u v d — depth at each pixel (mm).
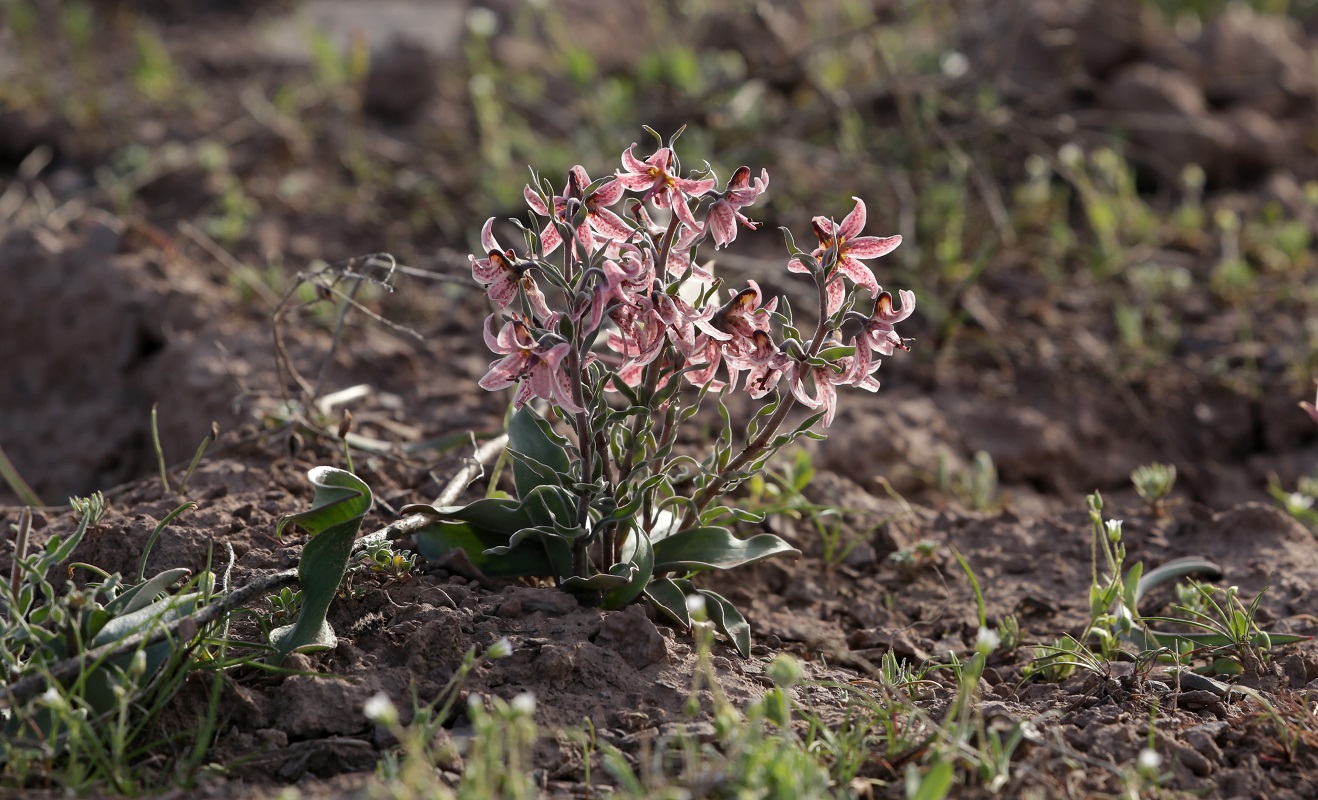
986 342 10219
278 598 5289
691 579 6562
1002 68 13406
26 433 9836
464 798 4051
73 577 5766
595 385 5262
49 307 10297
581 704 5098
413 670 5145
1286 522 7203
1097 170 13094
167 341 9781
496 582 5934
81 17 16094
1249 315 10852
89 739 4566
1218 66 14492
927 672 5867
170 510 6410
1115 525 5961
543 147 13781
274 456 7320
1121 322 10289
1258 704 5301
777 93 15070
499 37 17250
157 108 14938
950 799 4484
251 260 11297
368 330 9820
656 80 14703
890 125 14305
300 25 18406
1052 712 5246
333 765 4695
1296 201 12961
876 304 4992
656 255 5223
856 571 7070
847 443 8562
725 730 4383
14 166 13961
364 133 14445
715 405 8984
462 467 7180
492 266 4930
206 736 4586
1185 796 4641
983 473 8281
